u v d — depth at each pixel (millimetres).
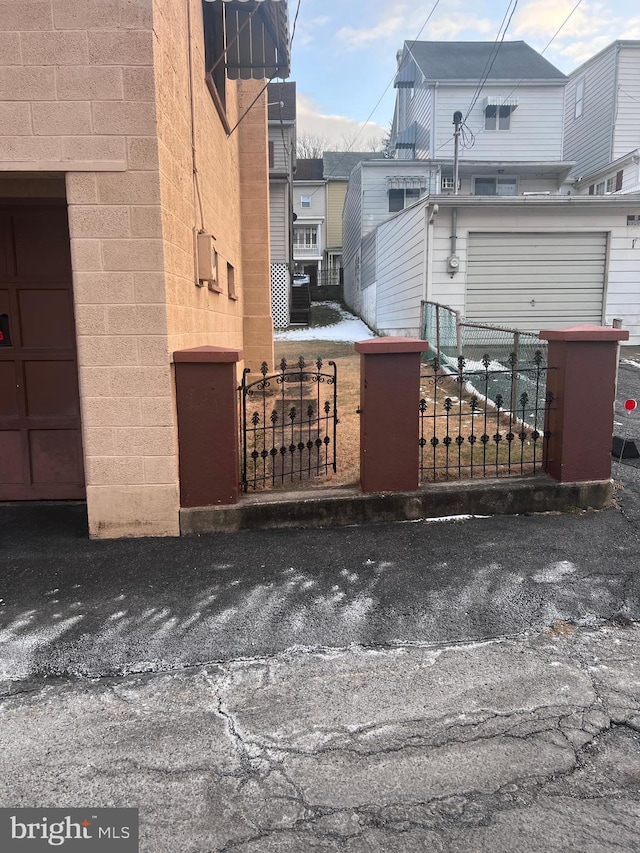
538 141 22625
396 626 3018
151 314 3969
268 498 4348
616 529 4156
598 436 4500
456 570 3580
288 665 2717
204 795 1991
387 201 22500
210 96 5820
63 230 4746
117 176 3812
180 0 4484
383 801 1963
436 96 22328
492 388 7637
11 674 2654
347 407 7340
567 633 2953
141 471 4145
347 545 3969
